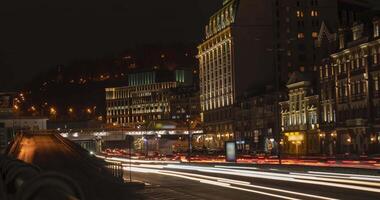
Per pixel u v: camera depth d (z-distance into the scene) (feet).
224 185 144.46
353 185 129.39
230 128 570.87
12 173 37.55
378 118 306.35
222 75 601.21
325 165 206.08
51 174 26.50
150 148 539.29
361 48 319.06
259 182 149.48
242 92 559.79
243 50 564.30
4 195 27.32
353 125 328.08
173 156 369.50
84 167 183.73
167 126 587.68
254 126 499.51
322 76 371.35
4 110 513.86
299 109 406.41
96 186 129.18
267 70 562.66
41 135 455.63
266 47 563.48
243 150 458.50
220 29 614.75
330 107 362.12
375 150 307.99
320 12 540.52
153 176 195.31
